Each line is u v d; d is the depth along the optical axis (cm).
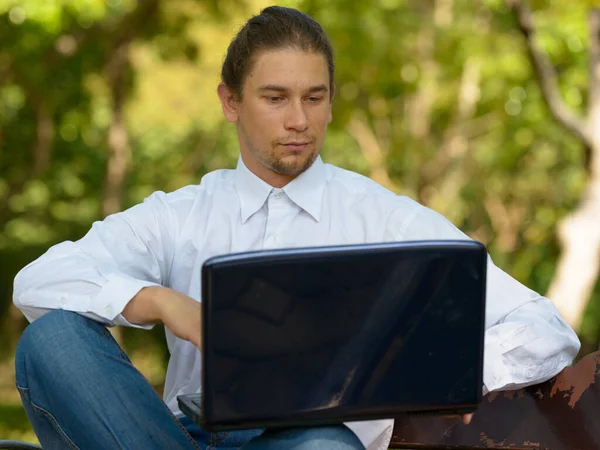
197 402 371
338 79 2445
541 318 436
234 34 481
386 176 2936
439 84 2647
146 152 3525
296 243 461
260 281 331
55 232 3491
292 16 435
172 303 405
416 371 344
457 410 350
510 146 2922
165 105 3278
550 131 2752
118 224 463
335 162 3073
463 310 344
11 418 2359
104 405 392
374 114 2889
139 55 2925
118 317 411
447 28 2423
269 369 336
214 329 331
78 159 3300
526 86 2569
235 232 466
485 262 344
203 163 3516
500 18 2425
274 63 428
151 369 3148
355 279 337
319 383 340
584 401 430
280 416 339
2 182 3097
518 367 423
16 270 3422
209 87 3175
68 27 2308
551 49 1970
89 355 399
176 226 468
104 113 3228
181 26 2505
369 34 2327
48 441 423
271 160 441
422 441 445
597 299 2814
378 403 344
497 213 3269
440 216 467
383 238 461
